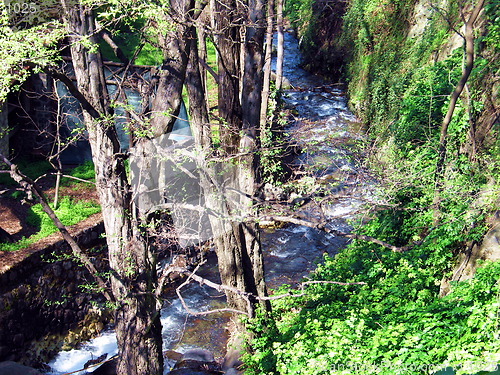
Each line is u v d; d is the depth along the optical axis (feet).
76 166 57.98
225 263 31.01
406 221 37.42
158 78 25.22
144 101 25.03
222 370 33.68
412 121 43.68
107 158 24.16
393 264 35.86
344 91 88.12
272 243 53.16
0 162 51.31
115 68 52.06
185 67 24.52
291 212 24.43
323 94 87.10
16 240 40.98
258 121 30.63
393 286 32.71
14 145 56.39
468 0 51.98
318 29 100.73
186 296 45.57
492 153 34.78
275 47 109.19
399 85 60.90
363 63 77.97
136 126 23.72
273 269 48.67
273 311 33.65
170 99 24.07
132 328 25.61
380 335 25.96
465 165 34.04
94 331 42.73
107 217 24.80
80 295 42.16
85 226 44.57
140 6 21.02
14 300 36.50
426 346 24.70
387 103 64.49
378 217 39.47
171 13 23.13
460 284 27.81
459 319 25.66
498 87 36.96
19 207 46.03
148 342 26.00
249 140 28.94
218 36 29.19
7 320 35.83
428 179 31.65
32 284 38.17
